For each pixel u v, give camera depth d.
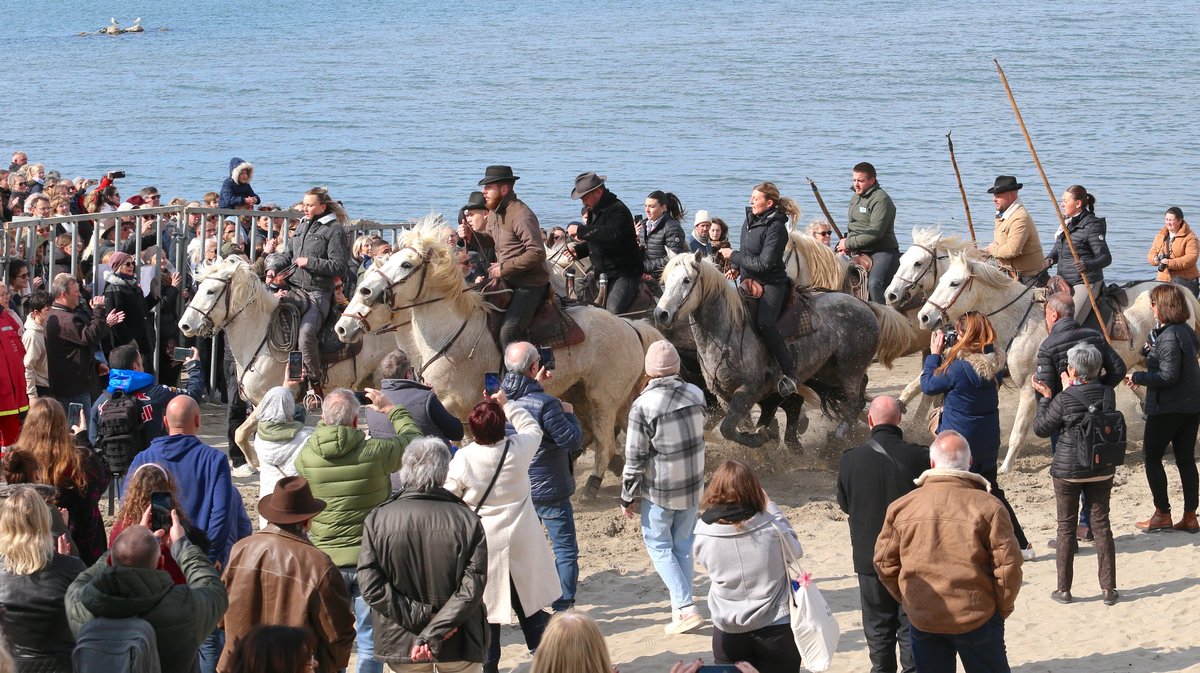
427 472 7.24
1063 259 14.86
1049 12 138.50
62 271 16.84
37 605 6.75
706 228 18.58
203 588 6.60
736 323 13.33
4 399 12.09
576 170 54.88
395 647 7.41
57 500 8.19
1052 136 58.78
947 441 7.60
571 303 13.34
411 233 12.28
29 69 117.00
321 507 7.37
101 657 6.01
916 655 7.64
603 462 13.26
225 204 21.05
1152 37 107.75
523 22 166.75
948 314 14.02
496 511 8.23
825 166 53.25
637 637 9.51
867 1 175.75
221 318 13.21
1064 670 8.69
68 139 67.81
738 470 7.60
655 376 9.39
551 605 9.41
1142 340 14.77
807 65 97.81
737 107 74.75
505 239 12.72
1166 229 18.92
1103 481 9.79
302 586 7.13
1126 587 10.20
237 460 14.32
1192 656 8.82
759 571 7.54
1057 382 11.30
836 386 14.53
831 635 7.47
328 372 13.70
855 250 17.22
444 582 7.13
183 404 8.45
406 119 75.19
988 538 7.34
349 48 134.50
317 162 59.19
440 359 12.38
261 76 105.25
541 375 10.87
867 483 8.16
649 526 9.46
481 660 7.45
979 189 46.16
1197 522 11.65
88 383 13.30
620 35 138.00
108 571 6.18
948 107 70.69
